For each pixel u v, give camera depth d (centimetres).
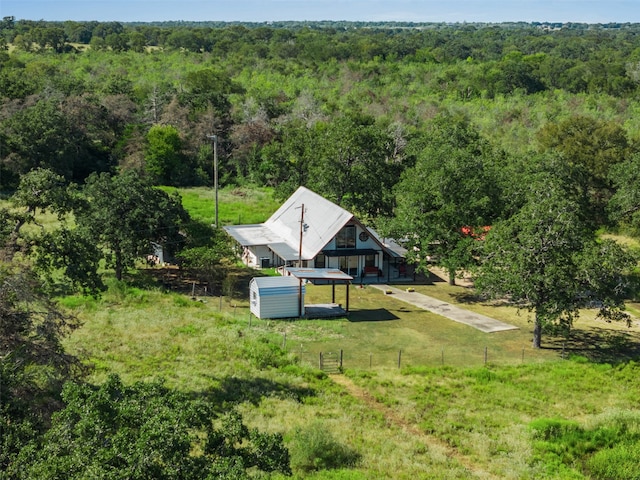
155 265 5588
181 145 9488
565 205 4022
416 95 13388
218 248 5156
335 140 6575
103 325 4028
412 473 2456
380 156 6812
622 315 3972
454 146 6425
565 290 3853
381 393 3259
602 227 7150
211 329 4044
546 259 3903
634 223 6122
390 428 2878
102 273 5141
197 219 6762
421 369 3575
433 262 5300
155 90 10900
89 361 3375
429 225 5134
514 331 4341
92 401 1750
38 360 2422
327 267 5325
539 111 11831
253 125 10025
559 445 2775
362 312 4612
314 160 7162
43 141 8150
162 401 1798
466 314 4650
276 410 2956
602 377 3578
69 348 3562
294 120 10350
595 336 4328
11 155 7988
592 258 3809
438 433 2852
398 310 4684
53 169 8338
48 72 13438
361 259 5450
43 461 1620
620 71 15300
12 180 8062
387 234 5275
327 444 2548
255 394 3127
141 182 5022
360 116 9719
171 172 9225
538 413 3120
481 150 6506
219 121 10244
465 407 3139
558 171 5866
